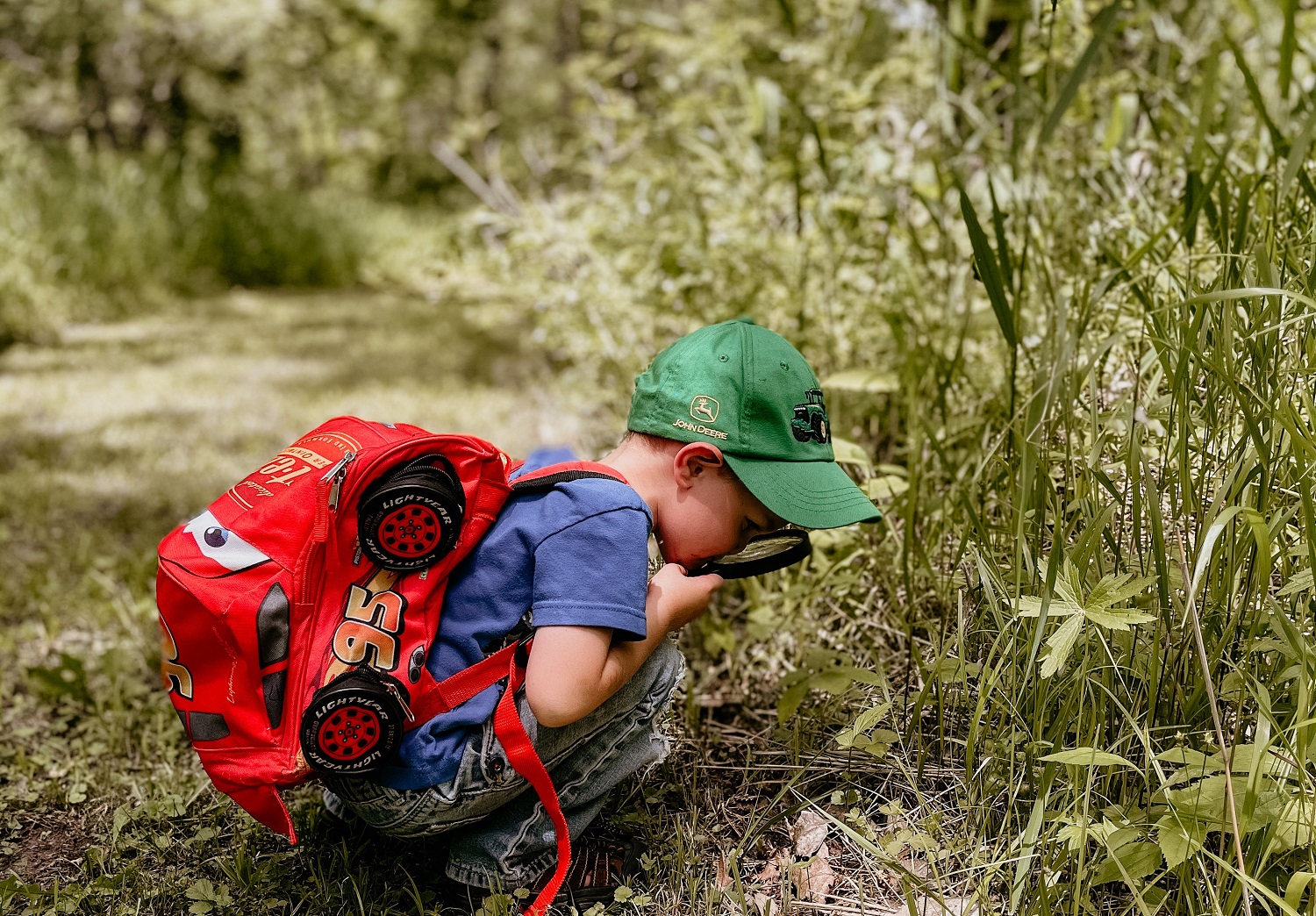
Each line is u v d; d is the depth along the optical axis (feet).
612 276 11.84
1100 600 5.10
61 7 49.49
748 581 8.34
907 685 6.73
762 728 7.32
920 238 10.67
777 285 10.67
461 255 16.71
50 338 24.88
